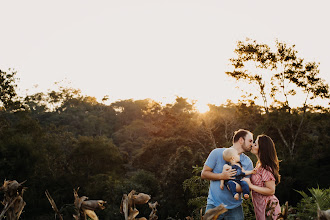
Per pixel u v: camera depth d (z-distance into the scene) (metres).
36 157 30.78
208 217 0.91
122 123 109.94
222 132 37.66
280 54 31.77
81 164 42.94
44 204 29.52
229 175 3.10
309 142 28.58
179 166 25.38
